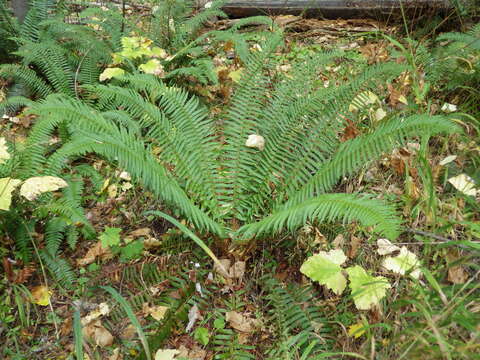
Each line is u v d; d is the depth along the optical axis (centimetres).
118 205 176
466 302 113
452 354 98
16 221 151
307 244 150
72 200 156
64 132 183
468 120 184
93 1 295
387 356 112
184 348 129
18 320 139
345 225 153
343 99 154
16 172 156
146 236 163
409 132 127
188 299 138
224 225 159
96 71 218
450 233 147
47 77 213
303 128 161
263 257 151
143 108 155
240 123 164
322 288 141
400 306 118
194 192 159
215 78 196
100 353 130
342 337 127
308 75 171
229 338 129
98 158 193
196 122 161
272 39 173
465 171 167
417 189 159
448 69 196
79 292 145
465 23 230
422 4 241
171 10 239
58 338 133
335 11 270
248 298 144
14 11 248
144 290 142
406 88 201
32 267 150
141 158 137
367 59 228
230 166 161
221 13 238
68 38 240
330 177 138
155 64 206
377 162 174
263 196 160
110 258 155
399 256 136
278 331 130
